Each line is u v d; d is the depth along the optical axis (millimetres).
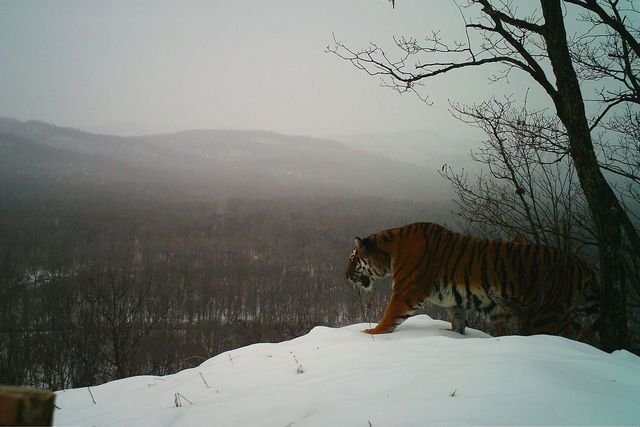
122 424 3703
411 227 6438
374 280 6695
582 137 6082
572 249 7656
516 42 6664
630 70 7637
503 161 8062
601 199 5949
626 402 3051
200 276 56625
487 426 2762
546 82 6500
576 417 2834
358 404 3219
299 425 3084
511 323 6176
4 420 1282
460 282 5992
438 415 2938
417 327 6355
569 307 5836
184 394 4250
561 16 6195
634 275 7469
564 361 3877
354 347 4840
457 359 4020
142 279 51250
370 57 7266
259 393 3789
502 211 8258
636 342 7238
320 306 42719
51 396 1337
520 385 3246
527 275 5770
